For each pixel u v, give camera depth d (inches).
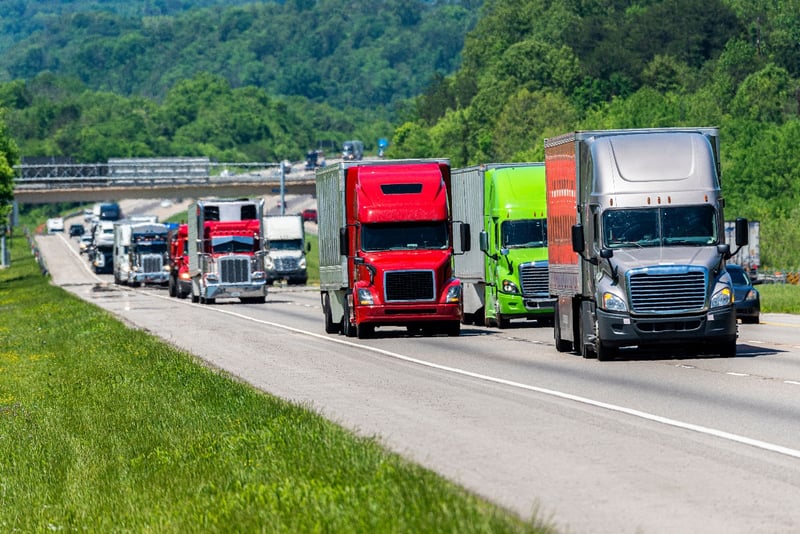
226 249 6574.8
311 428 1609.3
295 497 1168.8
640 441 1558.8
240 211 6624.0
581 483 1280.8
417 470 1267.2
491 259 4133.9
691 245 2746.1
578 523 1090.7
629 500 1189.7
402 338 3671.3
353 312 3698.3
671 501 1183.6
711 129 2866.6
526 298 4037.9
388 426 1737.2
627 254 2731.3
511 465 1395.2
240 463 1417.3
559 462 1412.4
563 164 3006.9
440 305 3617.1
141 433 1779.0
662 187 2763.3
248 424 1724.9
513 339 3572.8
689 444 1530.5
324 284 4067.4
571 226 2908.5
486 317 4207.7
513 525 992.2
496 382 2337.6
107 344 3585.1
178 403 2089.1
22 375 3002.0
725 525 1082.1
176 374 2564.0
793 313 4901.6
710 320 2709.2
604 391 2137.1
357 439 1504.7
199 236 6648.6
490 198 4163.4
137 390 2354.8
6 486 1530.5
